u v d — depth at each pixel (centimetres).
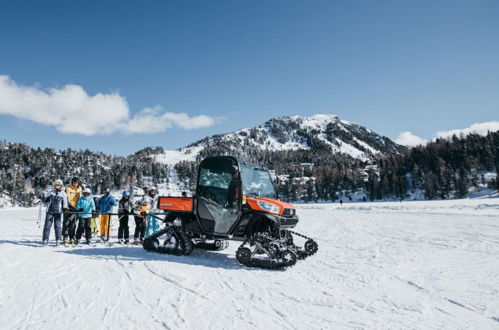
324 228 1377
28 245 790
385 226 1405
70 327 300
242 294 410
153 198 966
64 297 386
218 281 469
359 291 429
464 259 636
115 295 395
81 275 486
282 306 367
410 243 863
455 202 4662
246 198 614
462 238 932
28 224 1580
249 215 609
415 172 10612
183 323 312
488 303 379
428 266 578
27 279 461
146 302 372
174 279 472
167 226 706
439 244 833
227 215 625
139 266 550
